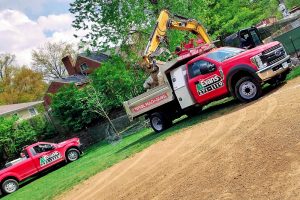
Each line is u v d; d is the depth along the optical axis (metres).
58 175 17.69
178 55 14.16
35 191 15.52
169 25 15.52
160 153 10.51
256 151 6.77
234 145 7.75
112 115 28.39
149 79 15.94
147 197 7.07
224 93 12.89
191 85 13.64
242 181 5.77
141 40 26.94
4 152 28.55
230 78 12.34
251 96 12.02
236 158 6.89
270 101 10.41
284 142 6.59
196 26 16.44
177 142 10.91
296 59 16.36
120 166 11.59
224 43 24.00
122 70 26.48
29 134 28.94
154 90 15.10
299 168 5.37
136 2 26.02
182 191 6.49
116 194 8.38
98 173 12.29
